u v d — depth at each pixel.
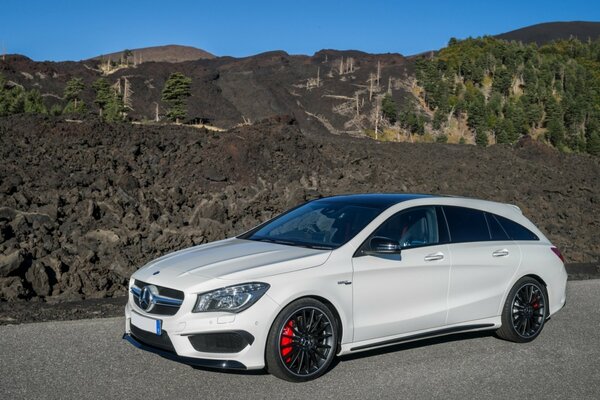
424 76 157.00
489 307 6.75
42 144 21.80
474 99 140.75
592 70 191.50
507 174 30.95
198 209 14.57
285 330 5.38
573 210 22.06
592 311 8.76
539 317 7.16
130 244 11.81
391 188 22.98
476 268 6.63
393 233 6.22
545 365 6.23
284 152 25.41
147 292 5.50
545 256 7.28
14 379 5.45
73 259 10.58
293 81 167.50
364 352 6.45
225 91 152.50
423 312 6.23
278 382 5.48
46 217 12.59
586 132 147.88
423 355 6.43
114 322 7.43
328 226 6.25
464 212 6.86
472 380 5.71
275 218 6.90
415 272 6.16
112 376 5.56
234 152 23.92
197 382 5.44
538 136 144.00
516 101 149.75
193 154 23.42
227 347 5.22
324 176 24.02
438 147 37.06
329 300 5.59
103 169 20.05
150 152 23.12
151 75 151.75
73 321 7.44
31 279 9.20
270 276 5.37
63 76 137.00
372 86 152.62
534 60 175.00
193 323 5.17
